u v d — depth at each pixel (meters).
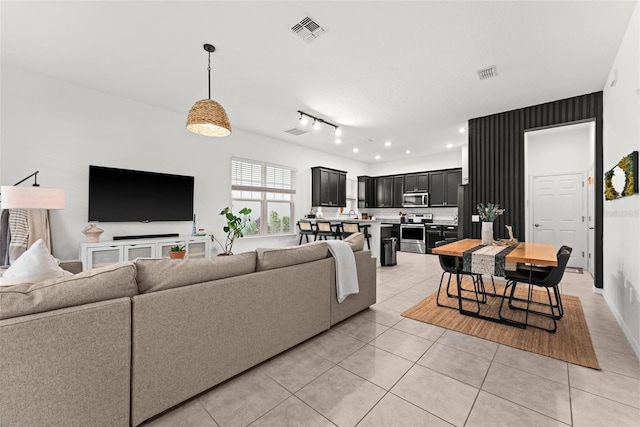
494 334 2.49
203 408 1.56
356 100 4.00
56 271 1.62
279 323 2.07
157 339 1.46
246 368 1.86
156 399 1.46
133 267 1.45
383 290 3.91
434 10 2.22
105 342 1.29
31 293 1.18
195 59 2.99
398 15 2.28
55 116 3.49
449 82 3.44
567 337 2.41
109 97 3.90
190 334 1.58
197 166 4.86
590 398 1.63
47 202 2.76
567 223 5.36
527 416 1.49
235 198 5.61
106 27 2.47
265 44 2.70
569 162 5.31
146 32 2.54
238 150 5.46
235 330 1.80
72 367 1.20
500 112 4.41
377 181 8.87
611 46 2.66
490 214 3.35
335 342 2.35
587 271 5.02
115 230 3.96
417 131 5.51
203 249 4.55
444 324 2.71
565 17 2.29
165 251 4.10
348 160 8.29
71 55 2.95
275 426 1.43
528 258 2.40
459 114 4.52
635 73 2.21
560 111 3.91
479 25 2.40
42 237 3.29
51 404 1.15
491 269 2.59
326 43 2.67
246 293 1.86
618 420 1.46
